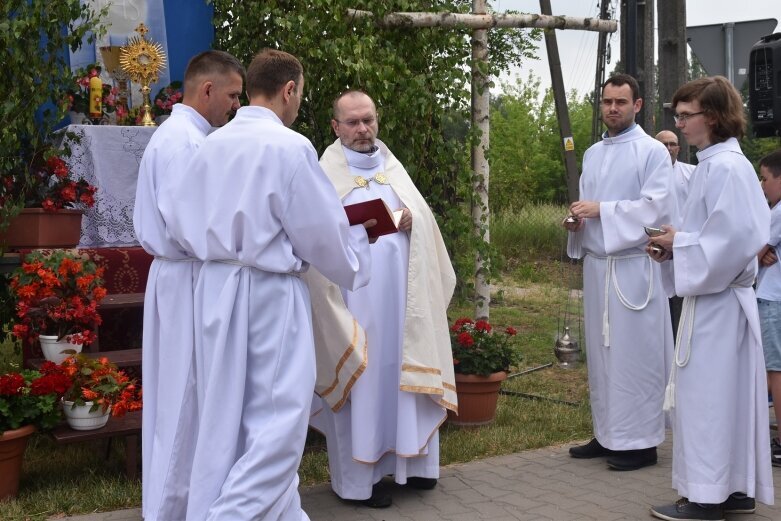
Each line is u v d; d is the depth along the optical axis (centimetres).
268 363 277
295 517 287
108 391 415
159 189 305
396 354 415
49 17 447
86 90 541
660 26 681
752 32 672
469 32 578
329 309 381
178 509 288
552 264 1356
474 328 557
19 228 476
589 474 454
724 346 373
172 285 297
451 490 427
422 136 566
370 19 534
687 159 692
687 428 378
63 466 453
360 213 318
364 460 390
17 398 397
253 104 301
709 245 366
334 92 536
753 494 377
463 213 577
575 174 720
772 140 1777
